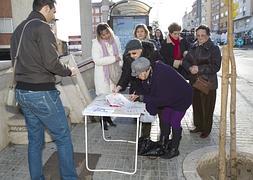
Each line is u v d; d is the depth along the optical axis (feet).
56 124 9.04
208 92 13.97
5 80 13.43
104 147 13.71
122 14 32.42
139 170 11.45
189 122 17.48
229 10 9.55
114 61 15.17
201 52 13.75
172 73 11.23
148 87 11.41
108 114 10.28
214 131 15.78
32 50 8.32
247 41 161.68
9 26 63.36
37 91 8.55
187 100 11.87
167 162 12.13
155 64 11.18
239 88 28.27
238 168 12.15
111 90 15.61
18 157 12.51
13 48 8.76
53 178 10.73
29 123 9.29
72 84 16.85
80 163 11.84
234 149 11.12
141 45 12.46
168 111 12.32
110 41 15.44
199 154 12.37
